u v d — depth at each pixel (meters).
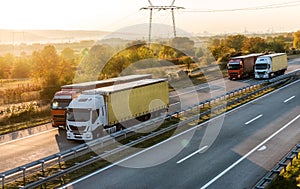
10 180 16.25
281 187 14.16
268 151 19.19
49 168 17.62
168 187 14.74
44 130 27.17
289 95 36.47
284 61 54.47
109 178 15.99
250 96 36.91
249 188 14.42
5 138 24.98
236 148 19.91
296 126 24.20
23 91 45.03
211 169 16.73
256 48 83.25
